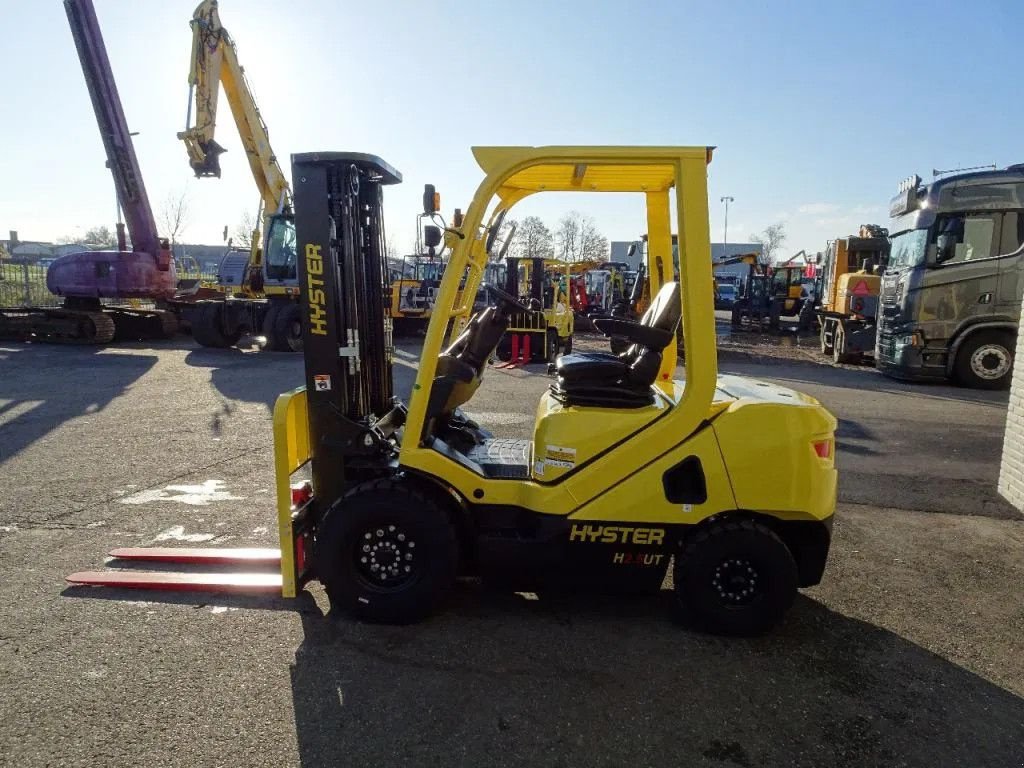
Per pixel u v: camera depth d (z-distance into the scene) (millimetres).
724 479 3291
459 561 3471
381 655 3184
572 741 2623
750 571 3355
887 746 2643
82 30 14594
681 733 2686
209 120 13906
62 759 2469
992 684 3084
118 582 3840
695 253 3211
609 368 3488
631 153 3211
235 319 15656
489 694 2904
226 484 5730
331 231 3529
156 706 2781
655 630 3471
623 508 3330
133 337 17594
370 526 3418
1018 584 4137
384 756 2518
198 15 13656
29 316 16422
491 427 7852
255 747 2551
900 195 12938
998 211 11531
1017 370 5688
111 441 7102
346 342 3650
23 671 3020
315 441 3686
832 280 18031
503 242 4367
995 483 6203
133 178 15883
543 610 3656
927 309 12055
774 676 3092
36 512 5047
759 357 16938
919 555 4551
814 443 3307
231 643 3271
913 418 9078
